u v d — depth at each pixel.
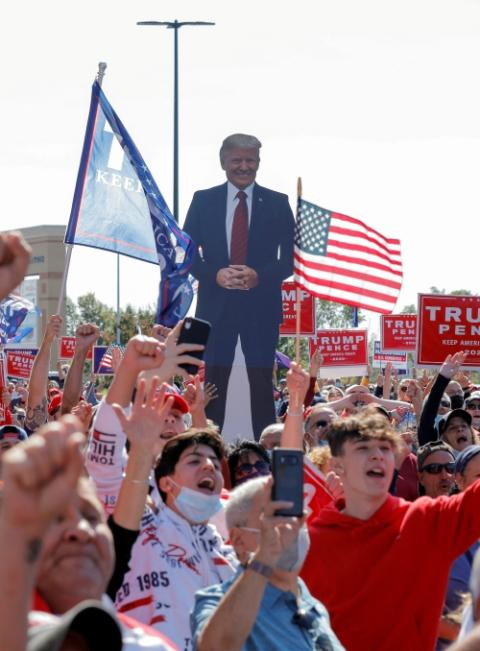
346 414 9.45
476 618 3.32
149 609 5.05
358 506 5.39
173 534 5.21
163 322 9.89
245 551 4.47
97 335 9.11
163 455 5.36
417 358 13.10
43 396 9.66
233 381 10.66
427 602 5.20
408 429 12.36
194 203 10.84
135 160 9.81
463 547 5.16
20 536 1.96
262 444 7.72
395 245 10.59
